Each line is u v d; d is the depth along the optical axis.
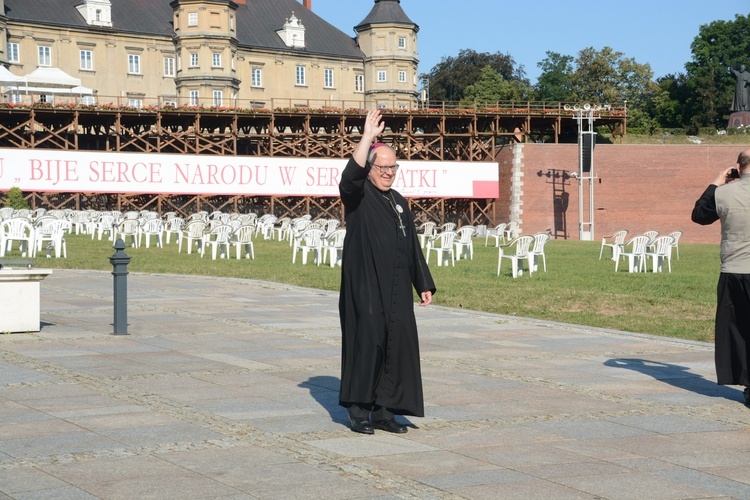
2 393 8.30
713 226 65.25
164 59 89.62
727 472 5.97
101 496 5.33
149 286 19.83
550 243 51.84
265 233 46.47
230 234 30.95
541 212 64.06
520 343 11.97
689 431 7.12
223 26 87.56
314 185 62.25
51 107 56.84
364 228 7.05
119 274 12.29
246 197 64.38
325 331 12.88
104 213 44.06
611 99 95.44
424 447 6.56
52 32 83.50
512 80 113.00
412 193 63.28
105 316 14.33
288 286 19.98
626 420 7.49
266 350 11.09
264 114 62.38
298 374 9.45
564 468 6.03
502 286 21.92
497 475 5.85
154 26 89.38
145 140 61.41
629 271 27.94
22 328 12.38
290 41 96.44
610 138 72.31
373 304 6.93
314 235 28.48
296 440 6.70
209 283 20.77
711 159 65.12
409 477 5.78
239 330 12.90
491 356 10.84
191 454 6.26
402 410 6.96
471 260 32.75
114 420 7.25
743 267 7.99
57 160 55.81
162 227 38.31
